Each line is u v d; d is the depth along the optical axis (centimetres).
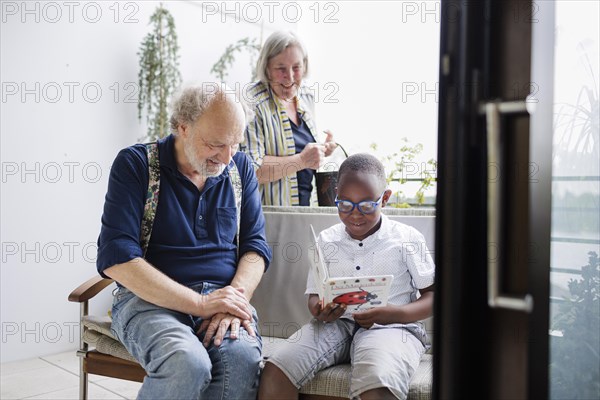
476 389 99
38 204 313
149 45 353
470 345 99
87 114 331
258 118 234
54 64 316
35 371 293
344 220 181
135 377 190
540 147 97
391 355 153
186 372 152
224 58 392
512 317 96
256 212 202
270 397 161
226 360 162
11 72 300
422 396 154
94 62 333
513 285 94
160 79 353
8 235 302
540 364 100
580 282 164
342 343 173
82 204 332
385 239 182
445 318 99
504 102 94
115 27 341
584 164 164
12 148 302
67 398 258
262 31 414
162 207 183
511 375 96
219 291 174
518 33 95
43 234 316
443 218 99
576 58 163
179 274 181
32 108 308
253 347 167
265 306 214
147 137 356
